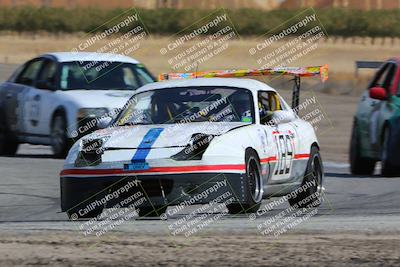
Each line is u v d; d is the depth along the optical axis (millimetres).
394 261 24594
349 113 89062
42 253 26125
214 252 26031
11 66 128000
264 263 24359
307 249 26406
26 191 42469
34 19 185000
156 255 25641
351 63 150750
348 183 46281
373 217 33656
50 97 56844
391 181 46656
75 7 191875
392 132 47781
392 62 51594
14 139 60625
